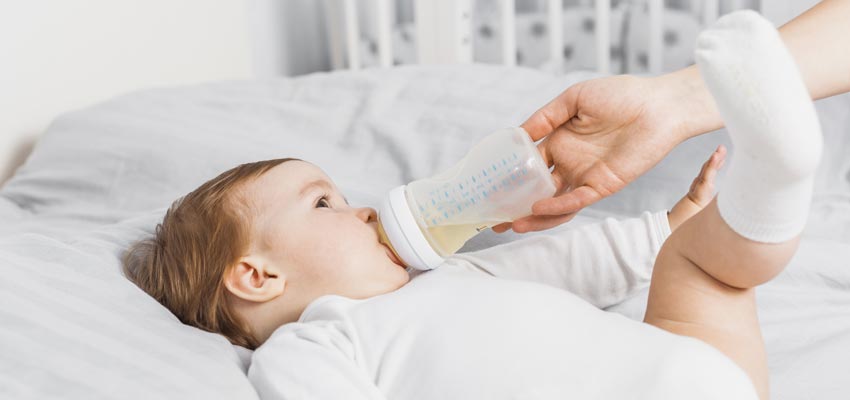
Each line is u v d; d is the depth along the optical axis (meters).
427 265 1.00
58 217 1.40
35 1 1.66
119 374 0.79
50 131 1.58
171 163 1.43
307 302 1.01
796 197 0.73
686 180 1.30
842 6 1.05
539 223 1.05
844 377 0.99
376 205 1.31
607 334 0.83
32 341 0.81
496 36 2.54
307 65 2.81
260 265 1.01
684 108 1.04
